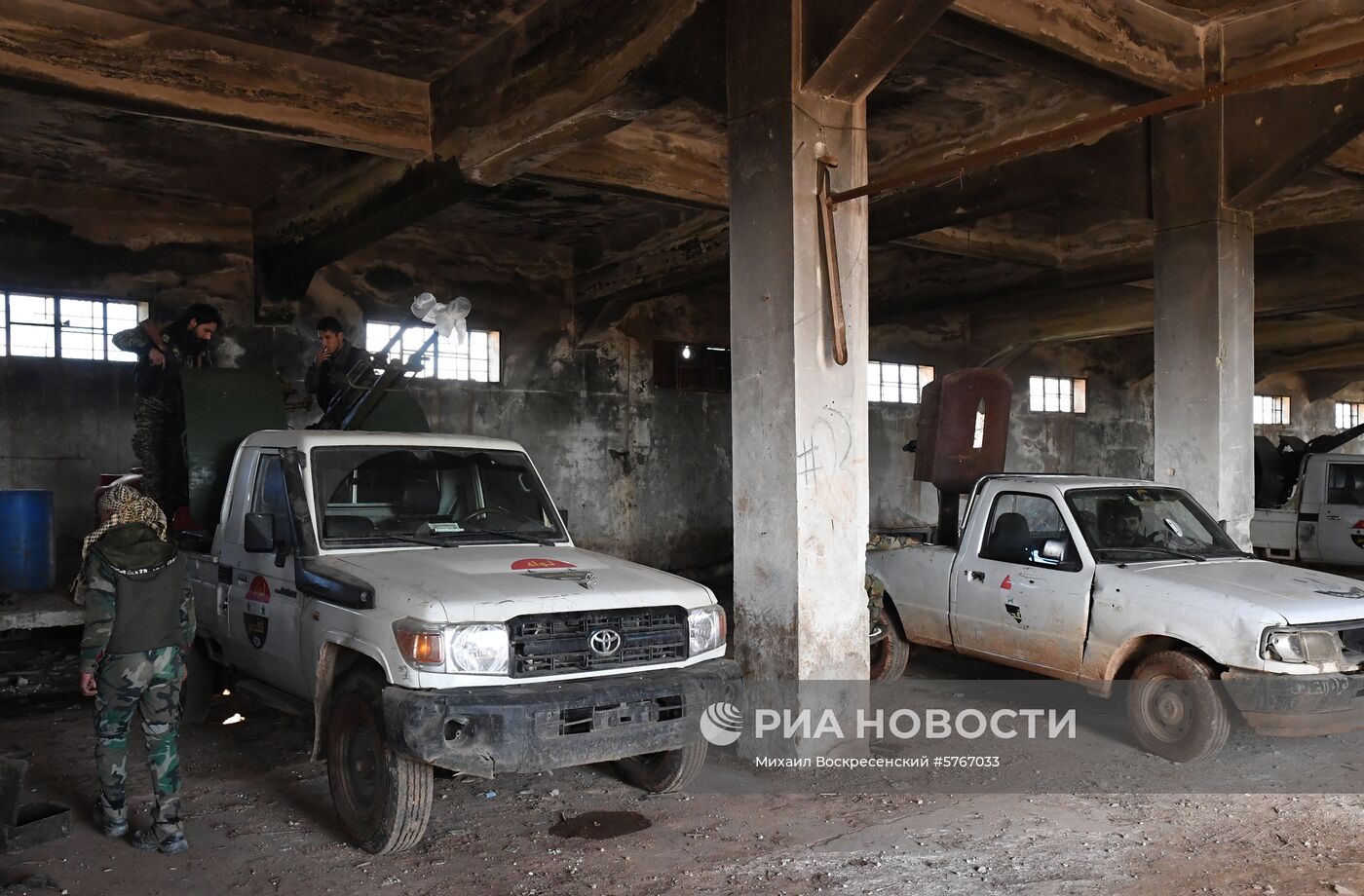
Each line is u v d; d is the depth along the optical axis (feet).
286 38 25.45
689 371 51.98
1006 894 13.58
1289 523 44.86
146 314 36.11
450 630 14.14
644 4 21.43
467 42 26.11
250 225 38.27
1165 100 15.26
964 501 26.53
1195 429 27.35
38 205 33.99
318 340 40.16
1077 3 24.14
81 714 23.49
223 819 16.48
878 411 58.49
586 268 46.57
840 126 19.92
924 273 49.21
